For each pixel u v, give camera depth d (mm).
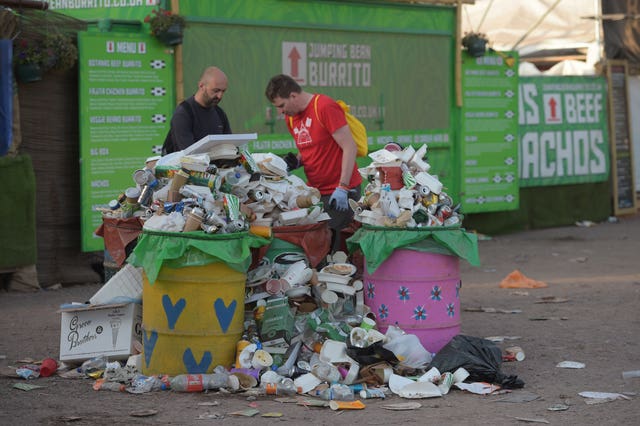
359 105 22922
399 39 23703
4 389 10805
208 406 10055
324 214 11906
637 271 20359
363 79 22984
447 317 11656
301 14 21641
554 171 28594
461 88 25250
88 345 11695
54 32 18109
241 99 20703
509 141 26562
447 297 11648
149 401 10258
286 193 11688
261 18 20906
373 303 11750
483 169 26047
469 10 33375
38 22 18094
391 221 11453
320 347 11227
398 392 10555
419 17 24125
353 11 22656
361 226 12406
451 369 10977
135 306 11695
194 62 19875
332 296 11414
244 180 11406
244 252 10656
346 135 12539
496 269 20781
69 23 18547
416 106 24250
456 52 25031
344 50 22547
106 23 19016
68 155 18781
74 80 18750
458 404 10195
